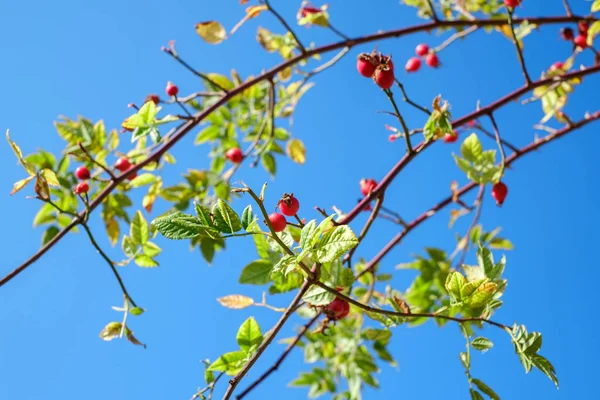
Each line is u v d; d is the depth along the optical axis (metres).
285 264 0.70
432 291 1.00
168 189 1.06
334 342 1.16
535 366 0.76
